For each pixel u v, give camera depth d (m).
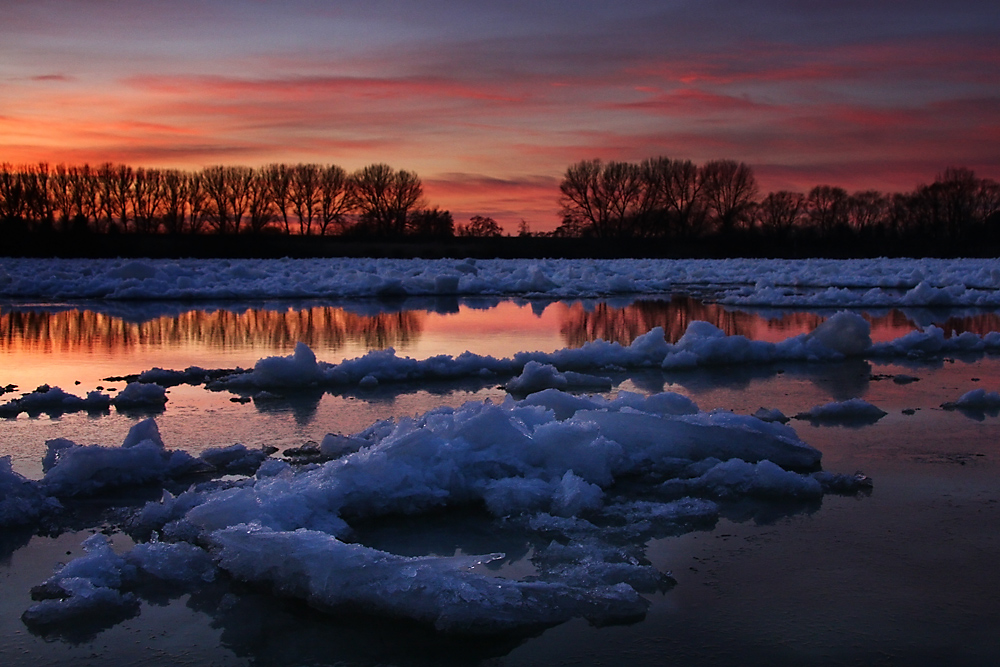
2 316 14.81
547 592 3.44
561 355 8.91
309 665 3.01
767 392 7.61
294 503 4.24
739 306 18.25
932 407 6.91
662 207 70.81
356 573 3.45
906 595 3.49
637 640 3.15
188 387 7.82
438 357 8.66
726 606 3.41
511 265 36.66
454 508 4.59
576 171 71.69
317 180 74.75
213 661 3.04
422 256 46.88
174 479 5.03
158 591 3.59
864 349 10.09
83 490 4.78
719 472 4.90
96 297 19.77
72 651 3.11
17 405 6.76
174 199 72.38
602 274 28.22
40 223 59.44
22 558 3.91
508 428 5.07
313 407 6.89
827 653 3.05
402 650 3.10
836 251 58.56
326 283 22.34
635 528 4.23
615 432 5.40
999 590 3.53
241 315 15.41
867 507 4.51
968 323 14.38
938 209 66.75
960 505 4.52
